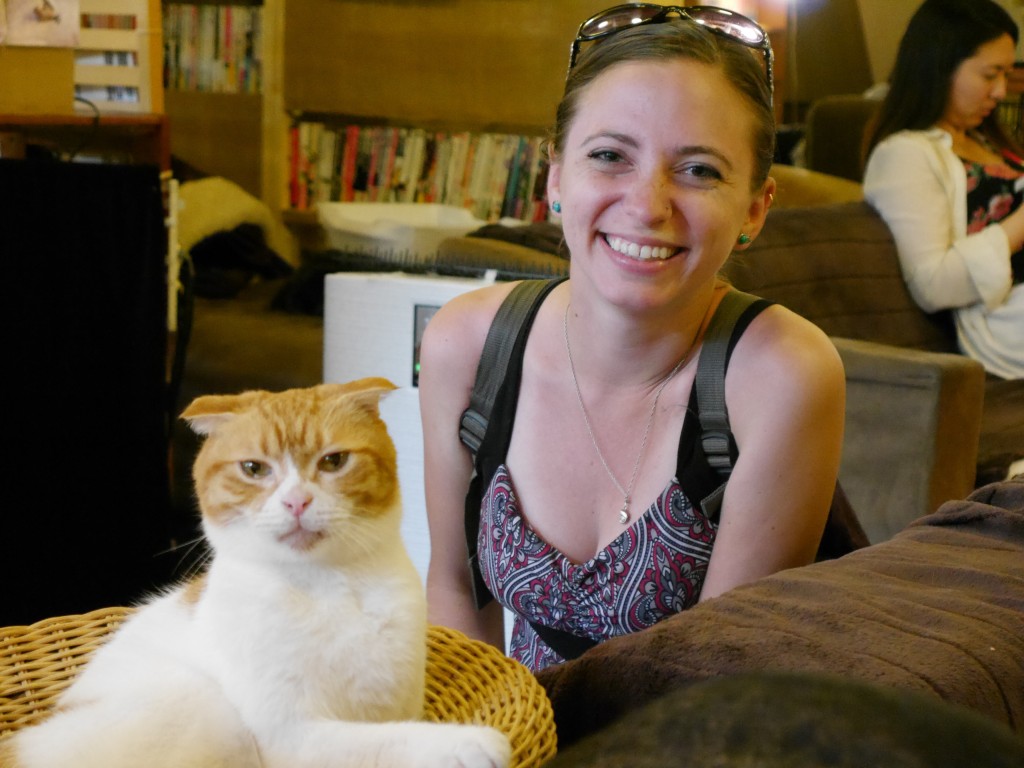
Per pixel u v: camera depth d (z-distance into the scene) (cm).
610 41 106
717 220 102
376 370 171
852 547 129
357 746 73
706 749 36
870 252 249
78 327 187
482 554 121
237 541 83
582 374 115
